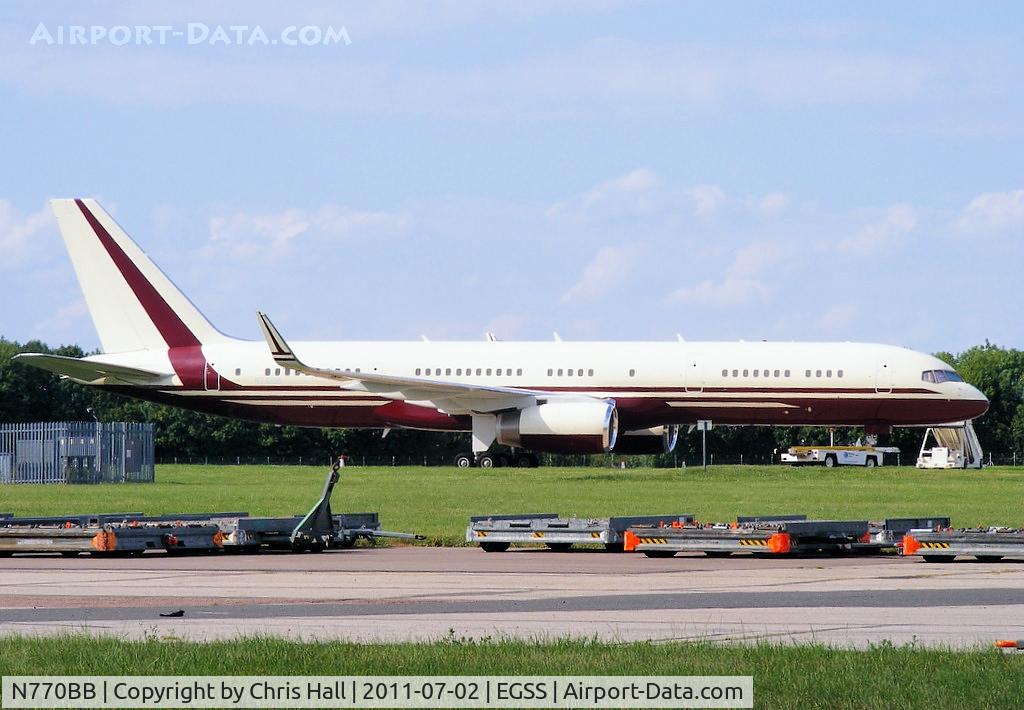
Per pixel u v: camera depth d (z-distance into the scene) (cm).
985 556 8131
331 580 7150
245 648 4641
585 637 4956
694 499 14162
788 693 3988
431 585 6888
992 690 3969
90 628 5341
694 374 19925
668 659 4456
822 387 19662
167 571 7756
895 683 4066
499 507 13012
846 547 8844
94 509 12975
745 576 7269
